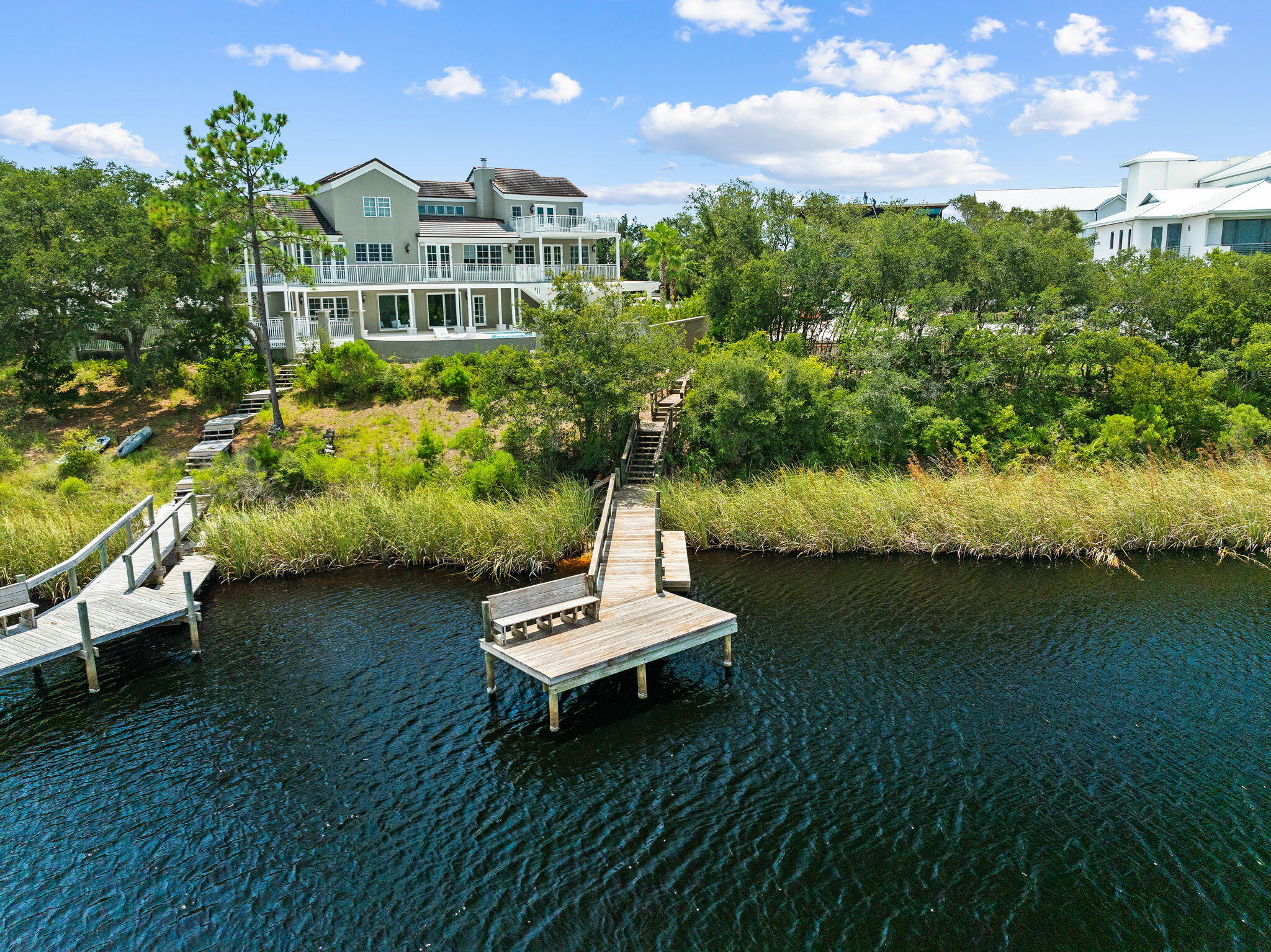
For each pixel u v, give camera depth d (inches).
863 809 392.2
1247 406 969.5
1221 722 461.4
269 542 725.9
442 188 1941.4
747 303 1218.0
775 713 479.5
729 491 851.4
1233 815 383.2
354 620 620.7
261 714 484.1
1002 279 1181.7
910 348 1043.9
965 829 376.5
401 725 471.2
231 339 1223.5
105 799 405.1
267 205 1240.8
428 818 388.8
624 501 828.0
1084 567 715.4
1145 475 834.8
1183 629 580.7
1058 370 999.0
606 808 395.2
